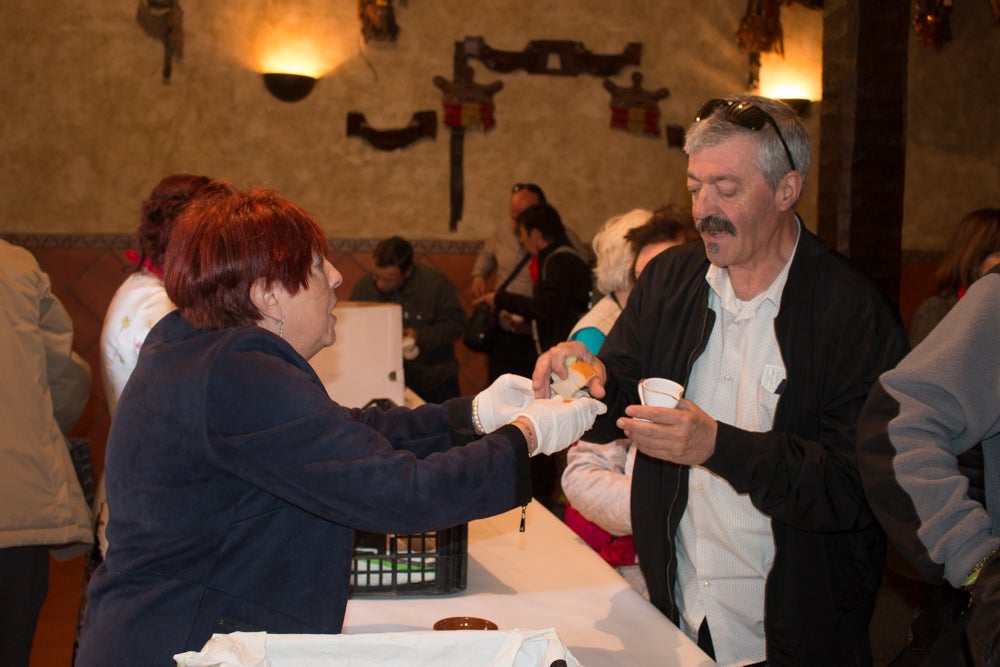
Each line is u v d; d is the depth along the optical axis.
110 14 5.55
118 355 2.16
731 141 1.51
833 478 1.45
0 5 5.44
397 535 1.62
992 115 6.63
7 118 5.49
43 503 2.13
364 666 1.00
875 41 3.66
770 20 6.29
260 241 1.25
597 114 6.21
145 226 2.17
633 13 6.21
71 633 3.46
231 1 5.69
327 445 1.18
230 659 0.94
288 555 1.22
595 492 1.98
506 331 4.87
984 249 2.69
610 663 1.38
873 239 3.73
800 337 1.56
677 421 1.41
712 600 1.65
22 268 2.22
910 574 2.81
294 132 5.84
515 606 1.61
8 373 2.12
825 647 1.57
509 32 6.07
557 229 4.38
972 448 1.37
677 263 1.78
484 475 1.24
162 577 1.18
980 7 6.57
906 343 1.56
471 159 6.07
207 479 1.18
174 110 5.66
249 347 1.21
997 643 1.08
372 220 5.97
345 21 5.86
